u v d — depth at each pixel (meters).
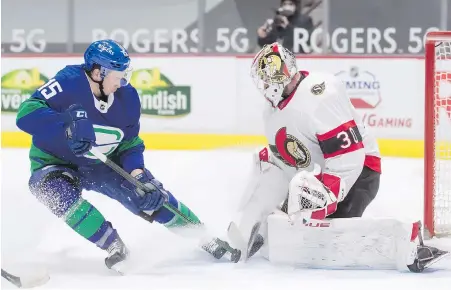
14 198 8.98
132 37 15.70
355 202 6.08
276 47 5.81
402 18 15.09
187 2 15.70
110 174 6.26
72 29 15.60
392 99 14.16
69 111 5.63
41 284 5.39
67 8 15.52
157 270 5.86
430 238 7.15
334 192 5.70
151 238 6.97
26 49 15.97
